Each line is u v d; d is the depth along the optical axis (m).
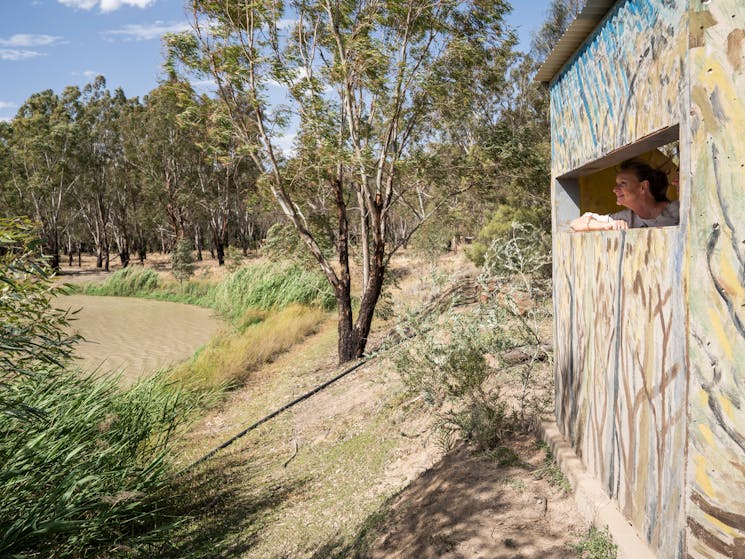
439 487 4.03
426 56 11.29
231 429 8.95
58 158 54.69
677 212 3.13
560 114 3.54
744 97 1.75
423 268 22.12
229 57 11.06
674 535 2.09
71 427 5.41
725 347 1.82
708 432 1.87
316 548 4.38
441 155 12.71
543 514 3.16
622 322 2.61
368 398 8.24
